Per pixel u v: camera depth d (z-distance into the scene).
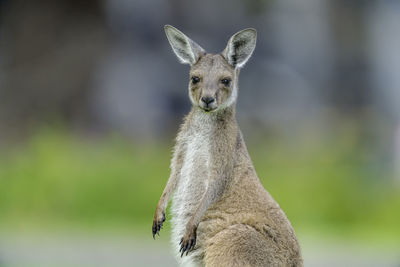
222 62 14.34
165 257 22.16
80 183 28.64
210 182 13.85
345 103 50.03
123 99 46.16
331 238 26.28
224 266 13.45
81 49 46.94
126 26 48.00
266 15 49.34
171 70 46.84
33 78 46.34
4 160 32.28
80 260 21.45
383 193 29.33
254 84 47.94
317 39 50.00
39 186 28.55
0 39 47.34
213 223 13.85
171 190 14.56
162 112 46.22
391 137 34.66
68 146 32.16
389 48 51.31
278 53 49.34
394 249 24.16
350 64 50.78
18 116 45.19
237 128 14.22
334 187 28.80
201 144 14.16
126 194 28.44
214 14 48.69
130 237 25.20
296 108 48.00
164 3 48.03
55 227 26.67
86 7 47.50
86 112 46.03
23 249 22.67
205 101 13.84
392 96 50.91
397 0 51.50
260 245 13.52
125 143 33.09
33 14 47.38
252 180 14.03
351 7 50.53
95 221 27.70
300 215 27.70
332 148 32.41
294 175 29.73
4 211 28.16
